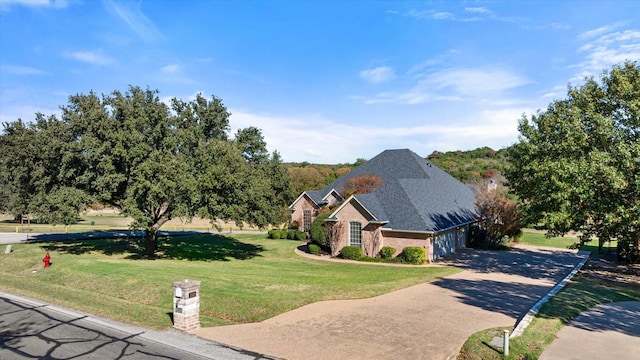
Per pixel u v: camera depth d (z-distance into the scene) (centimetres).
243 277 2008
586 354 1051
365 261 2942
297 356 1032
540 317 1349
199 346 1095
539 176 2053
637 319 1385
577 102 2195
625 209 1812
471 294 1772
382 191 3400
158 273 1984
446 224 3175
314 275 2217
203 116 3017
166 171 2408
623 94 1967
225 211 2580
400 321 1340
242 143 3144
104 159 2391
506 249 3641
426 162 4322
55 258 2484
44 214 2595
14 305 1481
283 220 4578
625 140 1972
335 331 1230
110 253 2995
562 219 1931
